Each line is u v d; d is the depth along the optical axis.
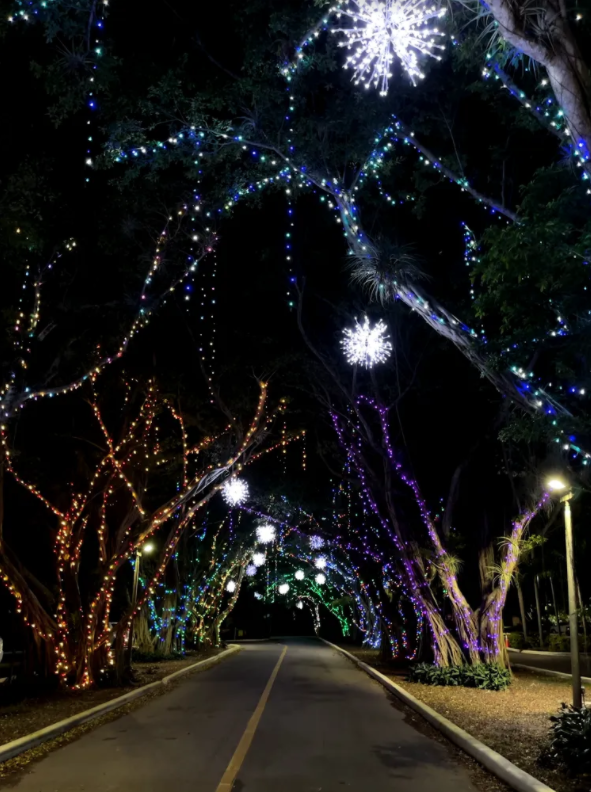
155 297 16.75
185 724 13.10
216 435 22.20
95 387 19.48
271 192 12.41
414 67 5.18
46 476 20.22
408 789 8.16
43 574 22.62
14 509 21.05
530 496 17.81
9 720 12.88
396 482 21.95
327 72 11.11
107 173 13.41
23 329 14.34
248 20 10.41
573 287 7.21
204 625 41.06
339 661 32.09
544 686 18.92
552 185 7.59
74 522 19.56
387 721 13.51
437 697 16.31
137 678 21.03
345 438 22.34
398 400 19.16
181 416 21.08
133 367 19.75
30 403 19.08
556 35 6.08
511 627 51.03
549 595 46.06
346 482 26.72
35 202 11.44
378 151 11.34
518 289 7.45
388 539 24.66
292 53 10.27
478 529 20.44
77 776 8.80
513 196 12.42
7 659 27.17
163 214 14.12
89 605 19.39
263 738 11.56
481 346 8.46
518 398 8.48
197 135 10.93
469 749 10.15
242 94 10.82
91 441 19.97
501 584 19.53
